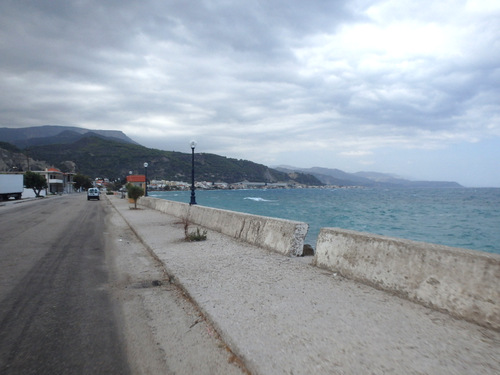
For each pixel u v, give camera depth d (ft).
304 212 119.85
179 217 52.70
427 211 126.72
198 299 13.89
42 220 54.03
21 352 10.04
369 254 15.75
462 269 11.78
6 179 132.26
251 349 9.40
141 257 24.82
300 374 8.13
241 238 29.22
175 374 8.86
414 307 12.41
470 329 10.44
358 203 185.06
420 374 7.92
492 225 82.69
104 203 117.80
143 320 12.71
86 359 9.64
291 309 12.43
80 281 18.26
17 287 17.01
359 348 9.27
